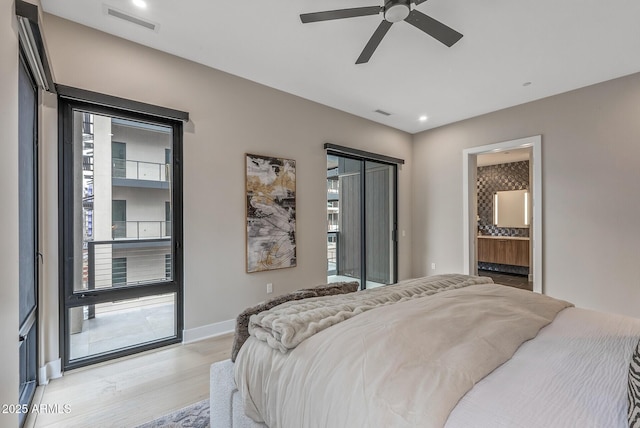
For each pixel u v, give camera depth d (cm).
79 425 181
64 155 244
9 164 127
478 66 312
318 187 410
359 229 486
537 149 394
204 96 312
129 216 277
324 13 195
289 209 377
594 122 352
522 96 387
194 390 217
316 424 95
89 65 250
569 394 87
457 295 176
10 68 130
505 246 647
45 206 228
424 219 530
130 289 273
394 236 527
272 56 296
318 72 328
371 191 501
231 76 331
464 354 106
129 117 275
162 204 294
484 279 231
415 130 534
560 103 377
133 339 282
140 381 229
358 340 114
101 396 209
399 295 177
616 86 337
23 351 211
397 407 83
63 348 241
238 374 131
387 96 389
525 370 101
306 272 396
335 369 102
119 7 228
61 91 234
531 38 263
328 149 423
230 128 330
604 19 238
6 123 124
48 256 230
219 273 321
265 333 133
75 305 248
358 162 484
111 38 260
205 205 312
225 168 326
